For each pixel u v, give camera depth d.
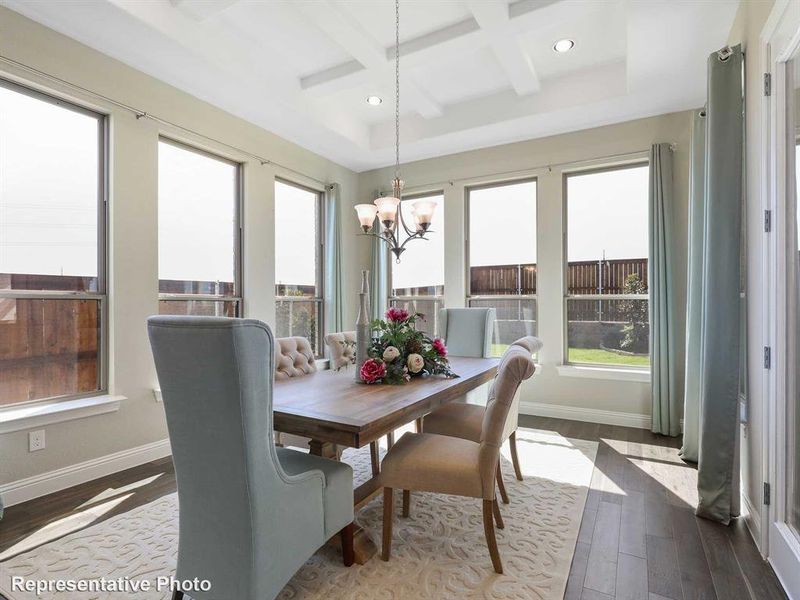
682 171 3.66
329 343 2.99
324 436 1.63
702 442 2.21
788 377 1.71
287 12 2.84
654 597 1.61
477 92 3.94
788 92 1.70
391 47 3.14
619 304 3.99
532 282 4.41
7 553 1.90
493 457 1.74
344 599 1.58
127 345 2.92
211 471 1.36
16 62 2.40
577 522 2.14
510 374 1.73
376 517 2.24
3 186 2.49
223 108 3.62
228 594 1.36
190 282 3.50
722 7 2.37
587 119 3.86
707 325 2.20
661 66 2.98
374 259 5.12
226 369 1.26
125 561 1.84
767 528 1.82
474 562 1.82
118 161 2.90
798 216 1.64
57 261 2.69
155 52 2.81
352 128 4.39
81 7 2.37
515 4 2.67
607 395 3.94
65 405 2.59
